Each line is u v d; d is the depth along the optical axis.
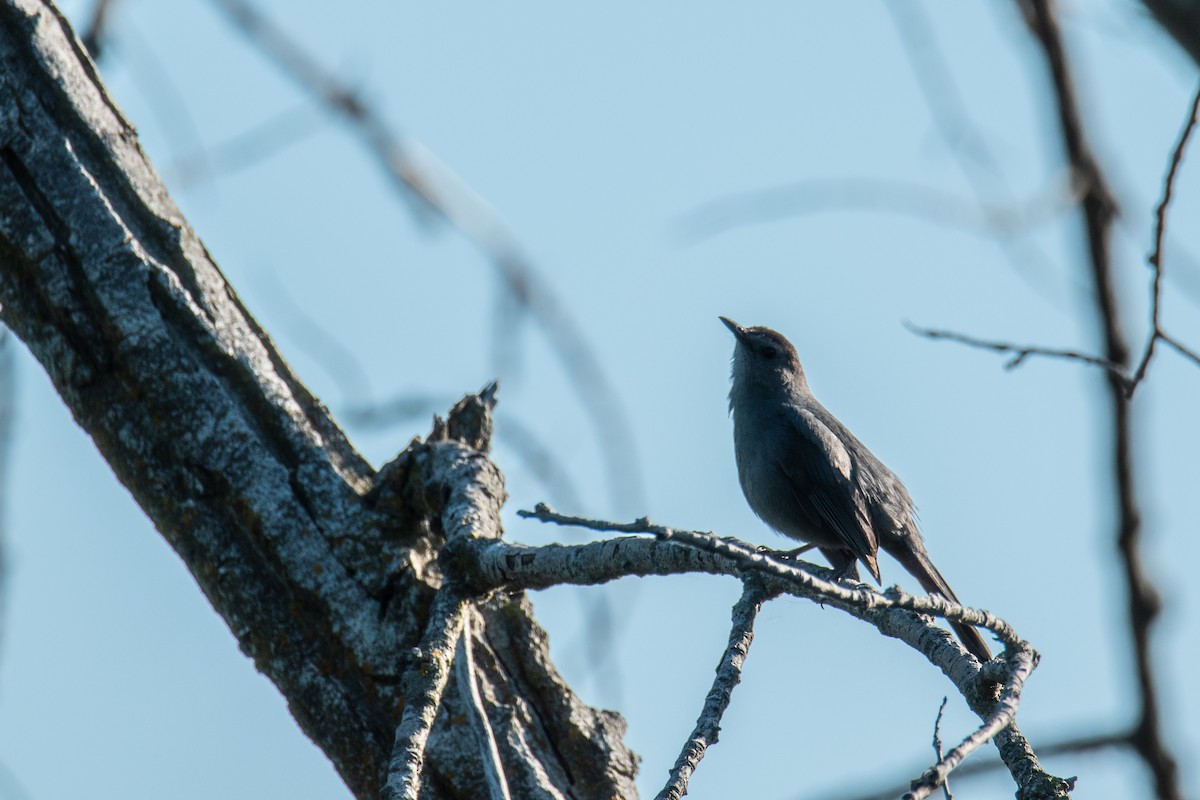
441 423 10.32
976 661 7.73
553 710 9.24
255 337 9.95
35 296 9.59
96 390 9.52
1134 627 14.74
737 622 8.36
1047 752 14.55
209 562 9.25
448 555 8.98
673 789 7.06
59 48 9.97
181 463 9.37
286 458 9.51
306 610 9.14
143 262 9.61
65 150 9.72
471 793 8.62
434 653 8.42
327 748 9.00
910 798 6.16
